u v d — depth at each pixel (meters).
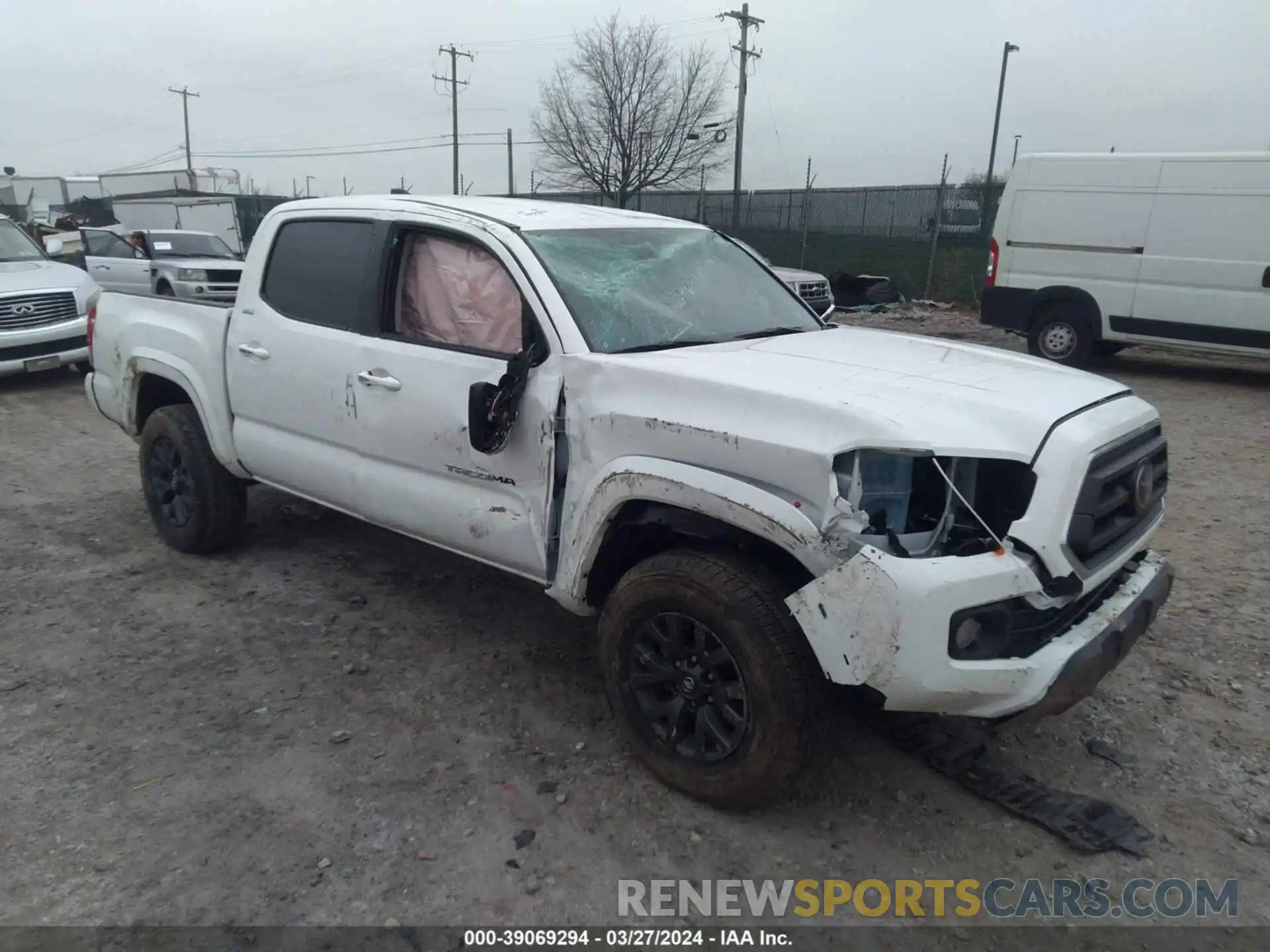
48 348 10.23
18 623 4.44
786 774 2.90
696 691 3.07
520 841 2.97
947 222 20.81
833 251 22.31
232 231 27.98
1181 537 5.68
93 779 3.24
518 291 3.54
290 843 2.94
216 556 5.29
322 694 3.84
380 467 4.02
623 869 2.87
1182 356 13.23
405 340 3.85
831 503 2.63
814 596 2.67
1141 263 10.95
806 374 3.06
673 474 2.94
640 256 3.98
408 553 5.39
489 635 4.39
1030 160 11.62
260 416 4.54
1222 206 10.36
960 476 2.76
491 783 3.26
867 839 3.02
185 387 4.88
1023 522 2.71
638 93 32.91
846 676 2.64
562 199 30.97
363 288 4.03
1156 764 3.41
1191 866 2.91
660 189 34.19
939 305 19.72
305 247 4.37
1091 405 3.02
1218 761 3.42
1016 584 2.65
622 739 3.54
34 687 3.86
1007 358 3.61
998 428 2.79
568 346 3.35
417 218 3.92
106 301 5.57
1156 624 4.49
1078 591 2.77
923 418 2.74
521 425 3.41
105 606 4.63
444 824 3.05
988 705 2.69
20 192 42.31
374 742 3.50
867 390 2.90
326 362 4.12
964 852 2.97
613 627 3.24
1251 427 8.70
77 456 7.51
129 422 5.42
